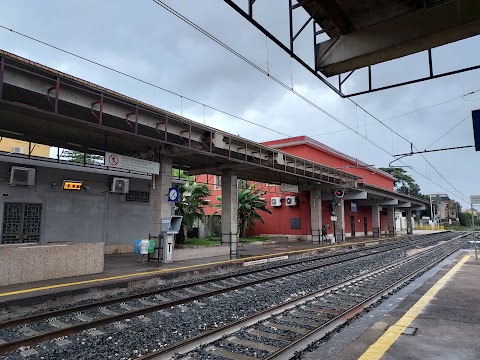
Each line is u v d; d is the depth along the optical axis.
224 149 15.58
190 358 4.97
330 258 19.28
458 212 111.19
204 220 30.12
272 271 14.11
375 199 43.50
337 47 7.04
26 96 9.86
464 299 7.79
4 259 9.13
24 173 13.95
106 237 17.56
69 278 10.23
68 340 5.75
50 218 15.32
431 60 6.74
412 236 47.47
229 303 8.41
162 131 12.98
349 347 4.84
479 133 7.44
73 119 9.33
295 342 5.22
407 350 4.66
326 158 34.56
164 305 7.83
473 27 5.91
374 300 8.41
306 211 32.94
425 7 5.82
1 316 7.31
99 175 17.33
